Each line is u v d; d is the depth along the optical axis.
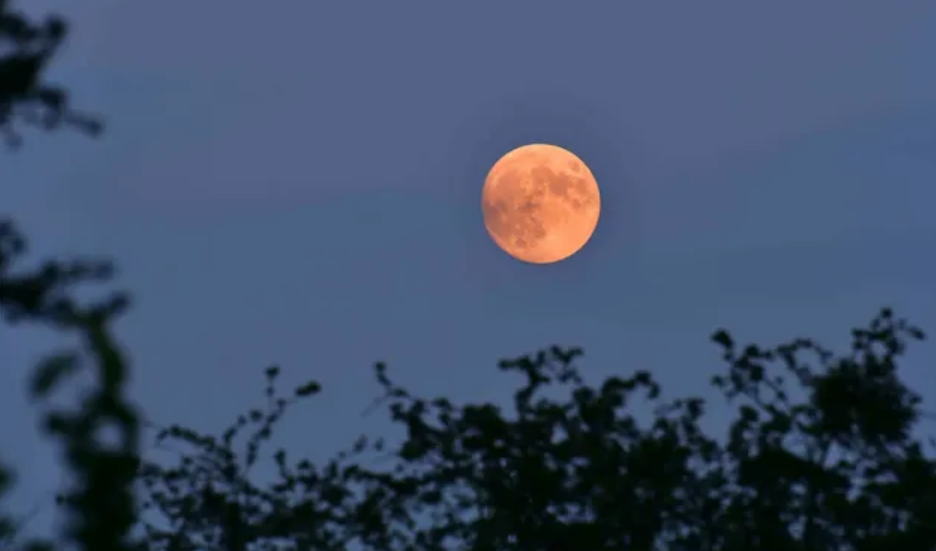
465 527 92.25
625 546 86.56
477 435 88.75
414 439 91.50
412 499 94.31
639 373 91.25
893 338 85.38
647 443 87.44
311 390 97.06
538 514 87.00
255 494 98.31
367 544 95.19
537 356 90.75
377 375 92.44
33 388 17.81
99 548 18.55
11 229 23.95
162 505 96.75
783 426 89.62
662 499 87.94
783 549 84.12
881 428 82.88
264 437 98.38
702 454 91.38
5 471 19.27
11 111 26.61
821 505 85.12
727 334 91.31
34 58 26.36
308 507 96.31
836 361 86.56
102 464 18.19
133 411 18.27
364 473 95.44
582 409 89.56
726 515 88.06
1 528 19.20
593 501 87.88
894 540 78.81
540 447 88.88
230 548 96.19
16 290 22.36
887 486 83.06
